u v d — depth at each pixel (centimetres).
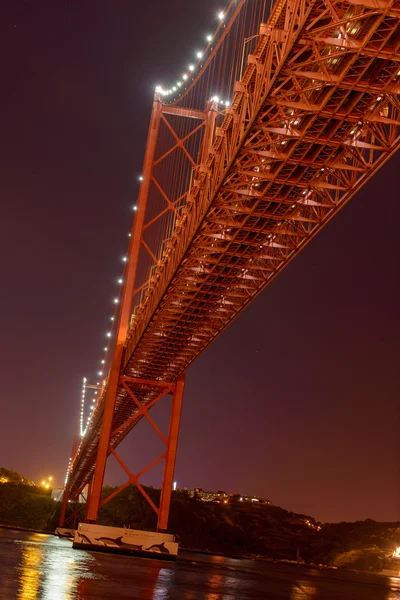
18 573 2288
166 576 3225
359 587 6228
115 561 3844
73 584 2131
